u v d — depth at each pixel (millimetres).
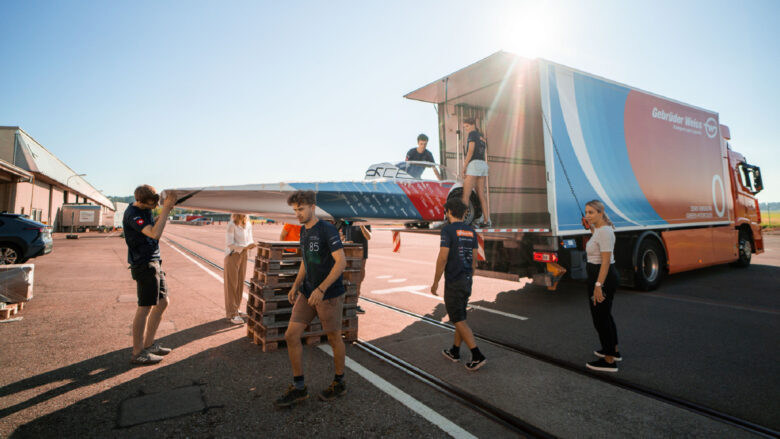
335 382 2959
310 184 5059
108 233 34031
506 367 3617
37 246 10227
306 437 2408
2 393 2959
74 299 6234
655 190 7672
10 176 17344
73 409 2723
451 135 7848
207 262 11836
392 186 5781
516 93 7133
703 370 3570
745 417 2730
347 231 5770
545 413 2744
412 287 7816
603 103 6910
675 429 2551
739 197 10297
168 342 4215
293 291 3172
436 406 2828
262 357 3795
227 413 2695
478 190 6691
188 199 4371
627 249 7098
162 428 2490
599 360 3607
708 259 8812
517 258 6633
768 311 5766
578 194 6258
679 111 8539
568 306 6242
